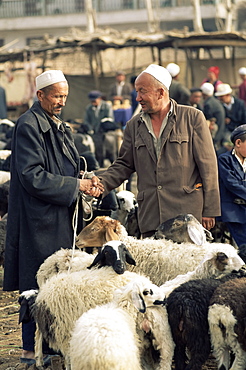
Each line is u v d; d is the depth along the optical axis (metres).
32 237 5.88
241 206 7.75
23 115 5.95
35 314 5.44
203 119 6.56
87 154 10.80
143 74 6.45
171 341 5.13
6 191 9.92
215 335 5.00
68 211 6.06
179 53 29.22
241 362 4.95
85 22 45.16
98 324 4.64
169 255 6.16
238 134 7.71
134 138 6.75
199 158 6.48
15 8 46.75
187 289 5.19
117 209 9.34
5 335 6.91
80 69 29.53
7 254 5.99
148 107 6.48
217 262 5.56
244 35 25.72
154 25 34.66
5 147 14.71
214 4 41.31
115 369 4.50
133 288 4.95
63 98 6.00
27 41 46.56
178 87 15.05
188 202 6.48
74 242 5.92
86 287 5.36
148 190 6.62
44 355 5.86
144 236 6.78
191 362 5.09
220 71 27.83
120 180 6.91
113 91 23.27
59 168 6.00
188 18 42.31
